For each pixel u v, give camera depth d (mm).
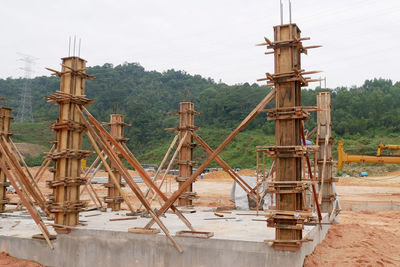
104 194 27297
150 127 106750
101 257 8094
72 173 9242
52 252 8562
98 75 151250
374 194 29172
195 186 38688
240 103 109500
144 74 169250
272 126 94500
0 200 13156
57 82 148250
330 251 8867
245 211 13859
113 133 14227
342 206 21234
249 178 15109
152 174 49938
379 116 96938
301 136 7676
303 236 7637
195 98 136875
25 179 9125
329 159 12586
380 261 7922
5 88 148625
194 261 7281
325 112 12656
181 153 14547
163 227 7652
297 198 6738
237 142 88688
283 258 6570
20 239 8867
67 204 8859
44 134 95062
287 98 6953
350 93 115000
